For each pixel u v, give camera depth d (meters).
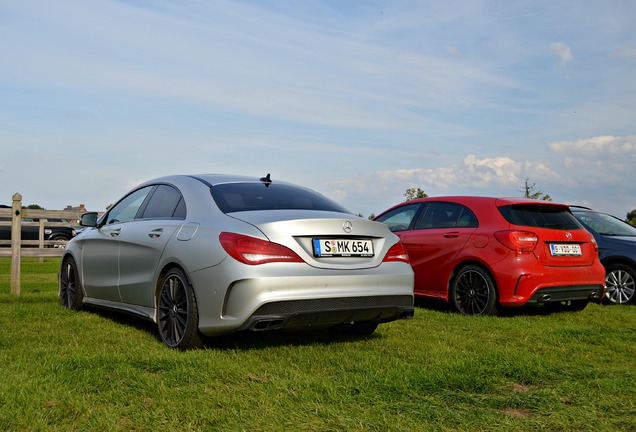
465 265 7.41
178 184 5.56
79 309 6.80
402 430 3.01
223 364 4.12
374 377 3.89
